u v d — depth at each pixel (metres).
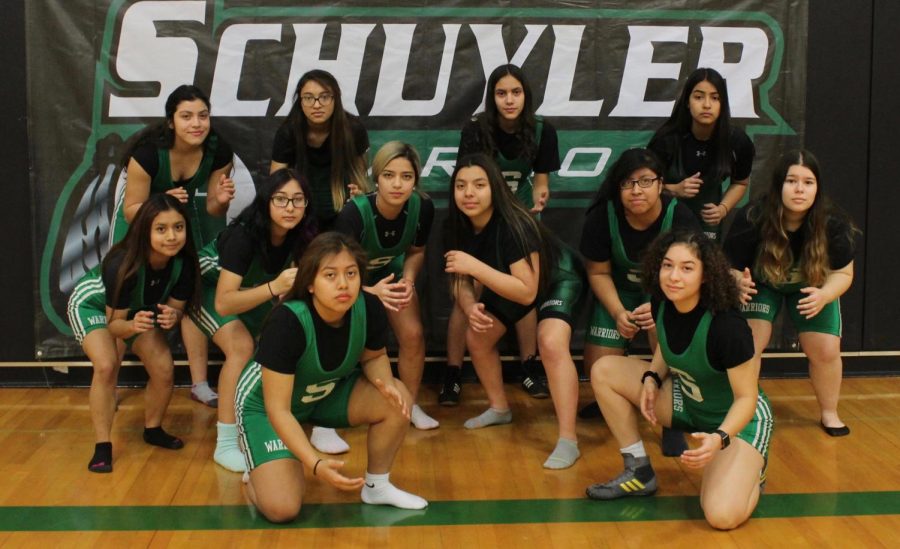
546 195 4.66
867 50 4.97
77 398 4.86
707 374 3.42
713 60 4.96
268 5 4.83
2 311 4.94
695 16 4.93
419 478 3.88
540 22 4.90
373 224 4.13
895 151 5.03
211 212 4.60
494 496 3.71
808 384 5.07
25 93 4.82
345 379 3.63
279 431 3.27
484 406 4.80
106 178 4.88
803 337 4.37
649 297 4.38
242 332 4.14
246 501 3.67
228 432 4.06
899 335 5.11
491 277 4.00
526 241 4.02
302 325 3.24
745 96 4.98
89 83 4.82
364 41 4.87
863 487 3.78
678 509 3.59
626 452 3.75
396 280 4.43
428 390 5.03
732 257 4.30
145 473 3.93
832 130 5.01
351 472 3.96
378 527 3.44
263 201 3.81
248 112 4.89
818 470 3.95
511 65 4.47
